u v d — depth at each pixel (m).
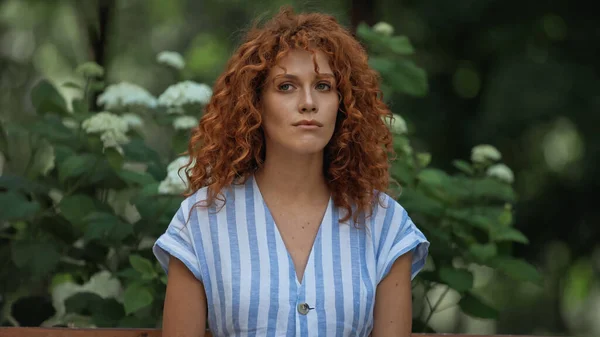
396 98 8.77
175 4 10.72
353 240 2.54
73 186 3.84
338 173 2.57
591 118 8.32
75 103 4.17
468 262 3.74
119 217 3.67
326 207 2.57
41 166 4.54
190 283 2.54
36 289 4.14
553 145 9.26
